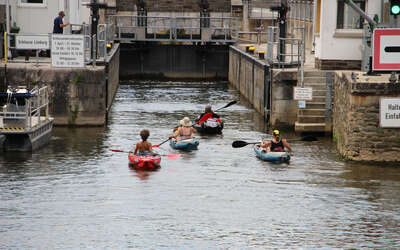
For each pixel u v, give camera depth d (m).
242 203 33.00
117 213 31.23
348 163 41.34
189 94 74.19
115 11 95.69
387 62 40.53
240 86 76.31
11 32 59.69
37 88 48.06
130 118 56.62
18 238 27.97
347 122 42.22
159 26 93.00
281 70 53.12
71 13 69.94
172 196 34.03
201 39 88.25
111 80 64.56
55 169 38.91
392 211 31.97
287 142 47.50
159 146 45.94
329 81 51.03
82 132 50.03
